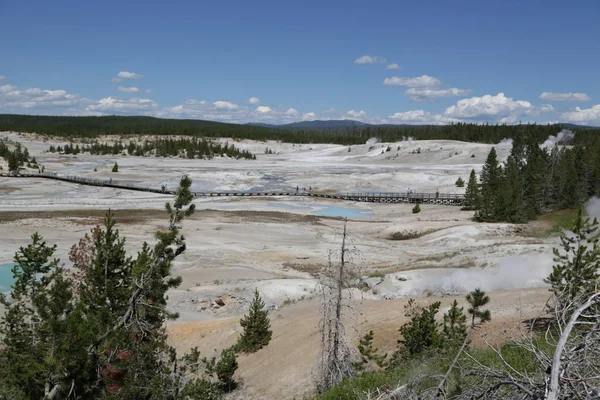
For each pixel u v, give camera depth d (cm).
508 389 585
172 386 1541
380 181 10681
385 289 3116
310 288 3488
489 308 2242
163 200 7825
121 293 1694
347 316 2353
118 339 1272
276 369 2038
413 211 7469
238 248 4788
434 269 3497
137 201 7675
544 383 489
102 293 1714
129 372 1316
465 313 2184
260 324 2355
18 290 1941
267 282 3612
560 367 452
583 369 479
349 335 2095
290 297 3344
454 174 11319
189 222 5950
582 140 16425
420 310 2394
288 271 4109
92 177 10475
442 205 8150
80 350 1119
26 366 1146
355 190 9906
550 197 7044
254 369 2116
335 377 1515
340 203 8362
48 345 1151
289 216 6806
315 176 11031
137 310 1459
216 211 6988
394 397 795
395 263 4241
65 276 2411
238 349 2334
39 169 11350
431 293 3012
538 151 9856
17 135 19700
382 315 2377
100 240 1848
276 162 15375
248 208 7500
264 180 10612
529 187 7300
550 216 6338
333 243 5159
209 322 2830
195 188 9594
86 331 1162
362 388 1316
